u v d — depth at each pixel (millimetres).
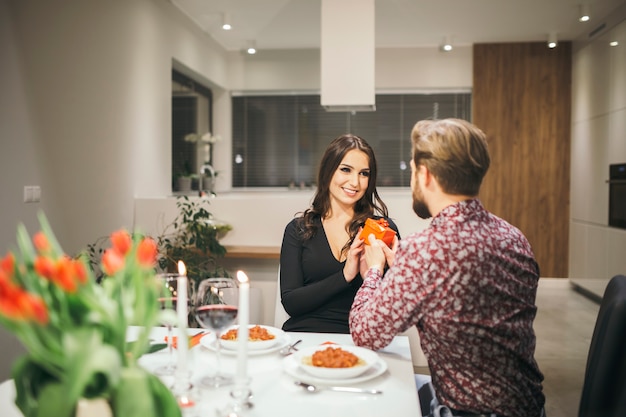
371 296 1429
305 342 1581
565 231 6367
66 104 3541
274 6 5035
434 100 6621
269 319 3602
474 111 6430
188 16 5277
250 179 6875
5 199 3033
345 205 2047
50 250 801
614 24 5133
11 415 1059
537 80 6340
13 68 3111
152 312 815
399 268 1254
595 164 5594
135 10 4188
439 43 6414
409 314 1254
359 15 3926
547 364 3656
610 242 5176
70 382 710
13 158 3105
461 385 1235
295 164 6824
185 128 6000
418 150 1276
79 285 750
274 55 6684
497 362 1226
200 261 3568
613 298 1335
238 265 3623
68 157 3541
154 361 1407
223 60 6539
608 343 1286
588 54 5812
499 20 5547
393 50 6551
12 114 3104
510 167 6395
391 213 3564
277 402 1141
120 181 4008
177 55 5031
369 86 3928
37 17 3287
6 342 3035
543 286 6398
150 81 4453
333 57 3949
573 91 6266
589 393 1321
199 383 1227
